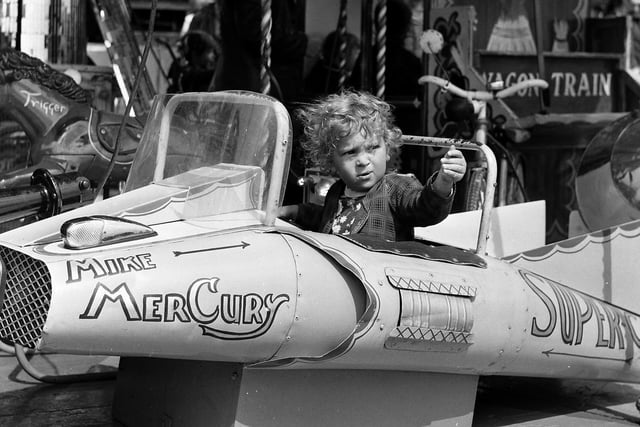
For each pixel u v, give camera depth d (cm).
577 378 734
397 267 599
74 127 1134
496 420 747
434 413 651
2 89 1121
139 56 1307
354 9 1661
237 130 627
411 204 640
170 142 665
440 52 1429
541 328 671
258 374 573
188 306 523
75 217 581
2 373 833
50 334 492
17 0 1395
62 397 760
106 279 507
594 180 1071
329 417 604
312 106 741
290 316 555
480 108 1236
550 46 1792
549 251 793
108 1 1288
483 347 636
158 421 630
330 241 593
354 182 656
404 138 706
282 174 598
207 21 1822
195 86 1733
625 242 799
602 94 1725
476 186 1100
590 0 1836
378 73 1348
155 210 595
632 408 790
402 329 587
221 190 611
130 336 512
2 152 1338
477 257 666
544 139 1454
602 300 790
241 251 555
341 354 576
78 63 1478
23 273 530
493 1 1717
